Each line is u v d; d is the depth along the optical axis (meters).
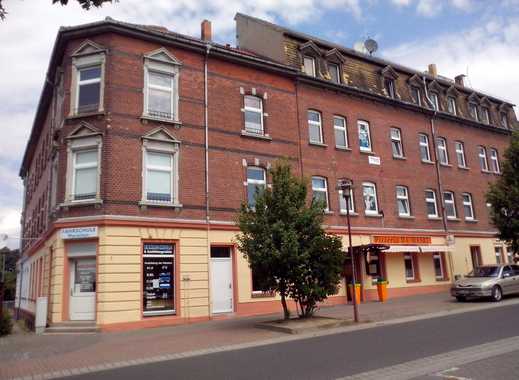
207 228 18.41
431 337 10.98
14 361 10.76
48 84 21.83
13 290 44.91
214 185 19.02
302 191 15.41
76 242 16.59
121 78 17.62
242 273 19.14
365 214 24.02
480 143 31.86
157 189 17.84
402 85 28.09
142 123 17.73
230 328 14.83
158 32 18.47
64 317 16.16
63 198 17.09
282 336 12.70
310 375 7.66
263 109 21.41
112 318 15.66
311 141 22.70
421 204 26.86
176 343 12.29
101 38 17.86
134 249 16.58
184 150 18.53
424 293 25.58
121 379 8.30
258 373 8.04
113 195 16.56
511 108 35.56
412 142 27.48
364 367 8.08
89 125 17.19
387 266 24.36
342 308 19.53
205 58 19.91
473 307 17.64
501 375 7.05
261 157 20.72
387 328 13.12
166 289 17.22
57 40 18.23
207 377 7.98
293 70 22.30
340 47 26.11
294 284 14.81
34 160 32.06
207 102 19.58
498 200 24.95
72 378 8.75
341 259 15.25
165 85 18.83
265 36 24.42
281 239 14.39
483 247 29.61
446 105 30.25
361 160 24.55
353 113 24.89
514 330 11.38
